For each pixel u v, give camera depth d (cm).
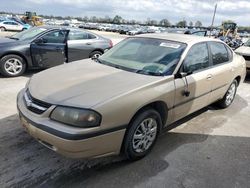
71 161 341
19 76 736
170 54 404
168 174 328
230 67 520
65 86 320
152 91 335
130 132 321
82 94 300
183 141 414
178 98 380
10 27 3531
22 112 315
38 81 348
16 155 345
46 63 767
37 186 292
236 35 3256
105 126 288
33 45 732
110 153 308
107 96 297
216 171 342
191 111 433
